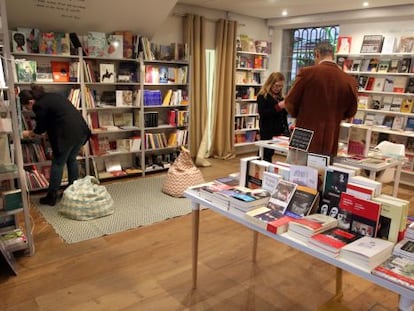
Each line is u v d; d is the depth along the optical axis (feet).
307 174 5.66
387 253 4.39
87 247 9.19
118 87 15.28
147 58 15.16
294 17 19.60
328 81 8.70
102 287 7.47
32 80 12.37
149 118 15.67
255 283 7.78
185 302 7.04
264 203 5.93
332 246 4.46
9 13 12.01
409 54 15.75
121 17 14.10
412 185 16.07
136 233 10.09
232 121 19.90
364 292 7.58
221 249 9.31
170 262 8.55
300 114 9.22
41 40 12.52
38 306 6.81
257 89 21.45
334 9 17.25
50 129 11.53
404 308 3.91
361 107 17.56
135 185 14.42
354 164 8.40
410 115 15.99
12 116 7.78
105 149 15.01
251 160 6.70
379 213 4.70
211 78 19.34
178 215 11.42
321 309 5.62
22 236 8.85
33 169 13.04
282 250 9.34
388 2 15.07
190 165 13.58
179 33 17.47
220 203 6.15
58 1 12.24
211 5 17.22
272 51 21.83
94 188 11.33
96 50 13.61
